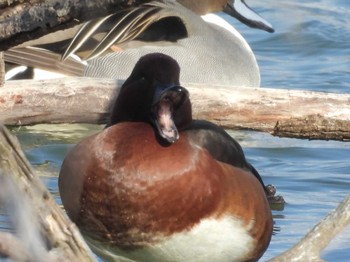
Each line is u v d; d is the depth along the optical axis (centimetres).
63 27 572
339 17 2038
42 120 1179
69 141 1360
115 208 797
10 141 444
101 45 1551
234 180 820
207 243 815
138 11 1573
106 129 816
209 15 1719
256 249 849
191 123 847
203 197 797
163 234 803
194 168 797
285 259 574
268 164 1350
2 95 1162
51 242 457
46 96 1169
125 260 835
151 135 803
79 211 814
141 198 791
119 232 809
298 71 1833
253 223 832
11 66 1538
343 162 1366
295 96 1149
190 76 1591
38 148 1322
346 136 1140
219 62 1612
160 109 812
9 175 431
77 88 1172
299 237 1047
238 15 1784
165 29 1602
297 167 1340
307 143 1445
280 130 1153
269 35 2016
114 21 1584
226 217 810
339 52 1931
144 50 1567
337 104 1139
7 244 425
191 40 1603
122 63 1554
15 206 416
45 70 1546
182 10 1616
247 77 1644
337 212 574
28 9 572
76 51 1555
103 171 796
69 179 813
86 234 826
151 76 816
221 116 1155
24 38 584
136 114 820
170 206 794
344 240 1004
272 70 1841
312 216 1125
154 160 793
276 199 1156
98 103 1172
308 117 1140
